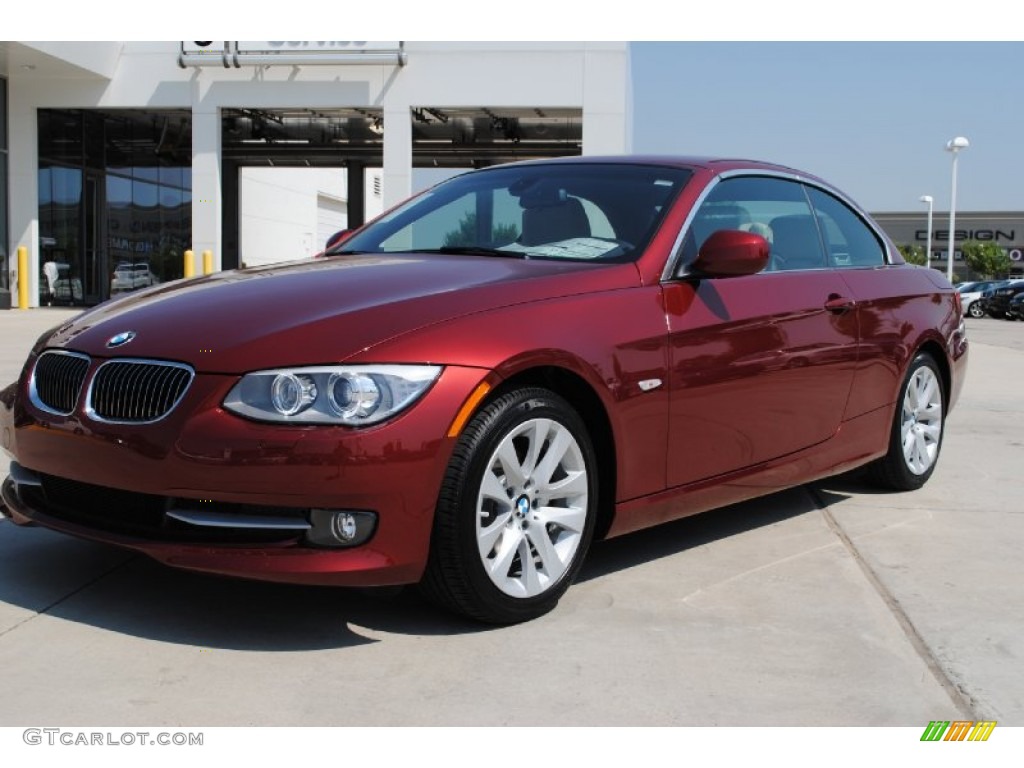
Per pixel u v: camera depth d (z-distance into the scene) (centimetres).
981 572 377
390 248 407
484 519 300
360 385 276
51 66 1969
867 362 447
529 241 387
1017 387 1002
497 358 294
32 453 316
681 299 356
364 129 2423
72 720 244
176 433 281
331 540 278
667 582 358
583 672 279
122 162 2361
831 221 470
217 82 2028
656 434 343
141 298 354
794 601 341
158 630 301
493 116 2180
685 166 408
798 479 417
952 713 258
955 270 9019
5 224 2114
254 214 2933
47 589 333
